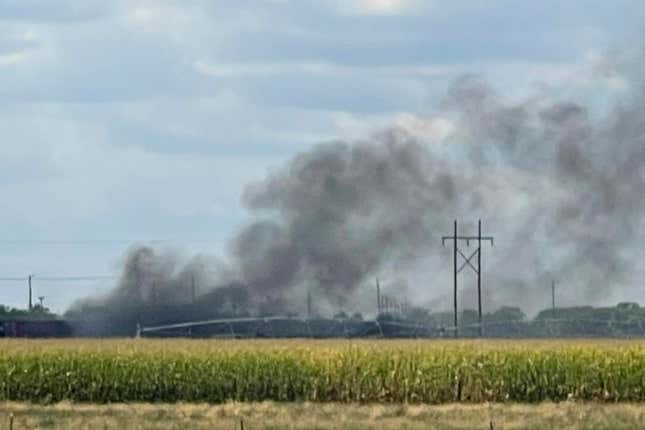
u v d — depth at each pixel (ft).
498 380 542.16
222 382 543.80
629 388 538.06
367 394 542.57
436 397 542.16
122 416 458.91
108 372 542.57
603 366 540.11
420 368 542.57
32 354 547.49
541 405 510.58
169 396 543.80
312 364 544.62
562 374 541.34
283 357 545.85
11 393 539.29
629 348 561.84
